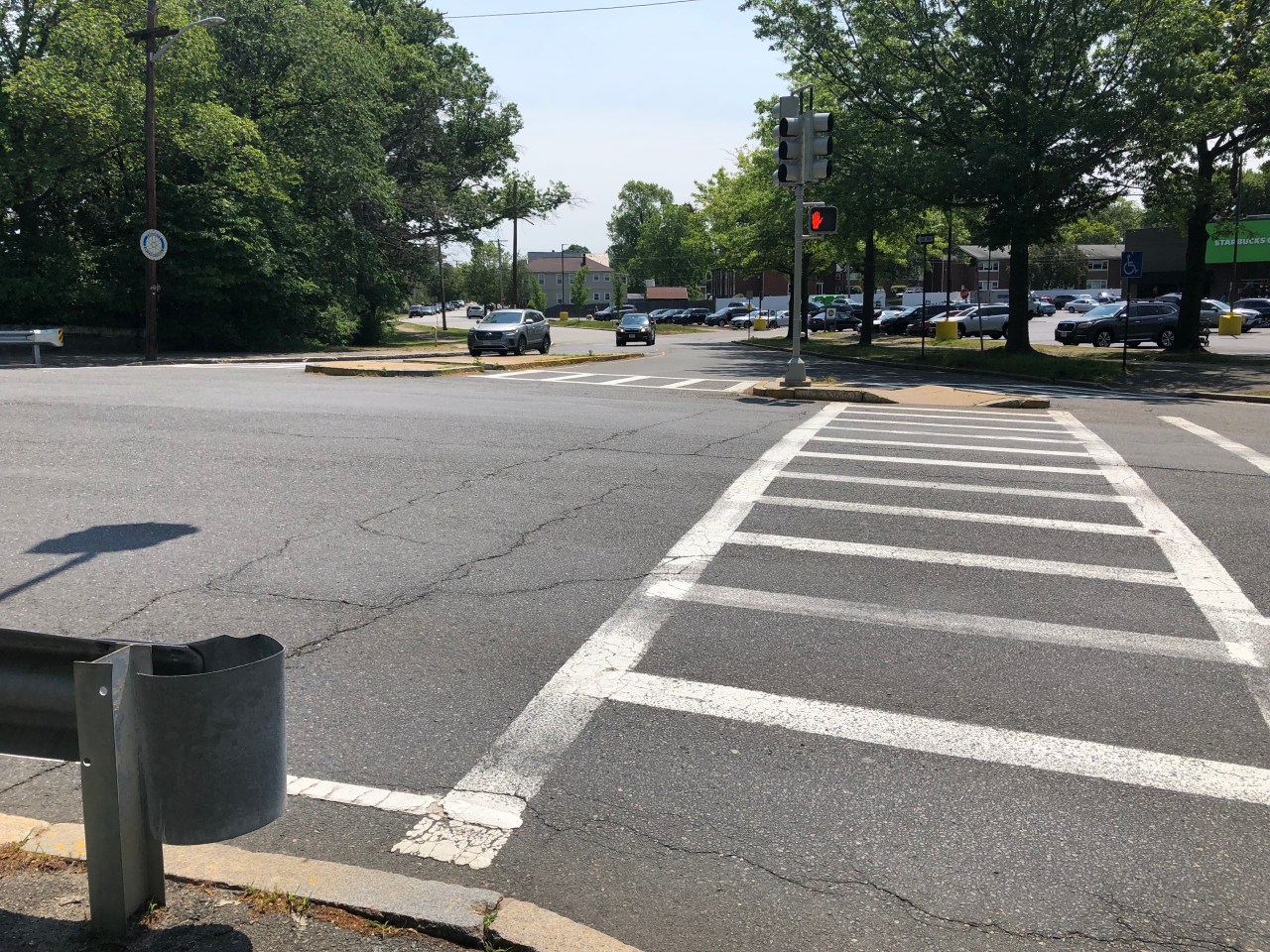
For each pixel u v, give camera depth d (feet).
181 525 24.73
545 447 35.96
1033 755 13.74
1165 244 210.38
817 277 210.79
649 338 154.10
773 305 345.10
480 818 12.14
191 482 29.30
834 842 11.66
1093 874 11.05
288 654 17.01
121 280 104.32
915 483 30.89
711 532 24.88
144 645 9.42
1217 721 14.76
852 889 10.77
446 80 171.42
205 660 10.04
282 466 31.73
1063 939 9.96
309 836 11.70
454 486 29.48
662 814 12.23
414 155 170.91
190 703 9.30
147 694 9.35
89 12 91.71
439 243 184.85
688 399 54.60
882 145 96.48
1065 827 11.98
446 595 19.99
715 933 10.05
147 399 46.83
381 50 158.20
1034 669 16.61
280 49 120.37
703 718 14.80
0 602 18.94
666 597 20.03
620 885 10.85
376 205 146.61
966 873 11.06
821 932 10.06
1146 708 15.19
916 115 97.55
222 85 117.60
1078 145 88.43
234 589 20.08
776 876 11.00
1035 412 53.42
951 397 58.39
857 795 12.69
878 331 186.19
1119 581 21.33
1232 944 9.90
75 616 18.31
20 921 9.59
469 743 14.02
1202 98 84.64
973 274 352.69
